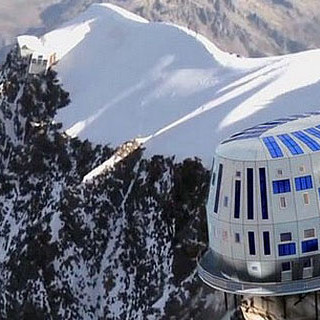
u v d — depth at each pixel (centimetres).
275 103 19900
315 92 19838
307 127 13162
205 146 19462
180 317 17588
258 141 12838
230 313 15475
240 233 12619
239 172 12588
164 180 19688
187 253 18388
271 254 12506
